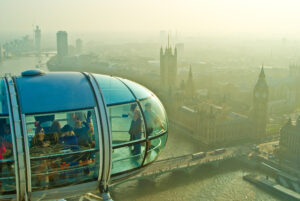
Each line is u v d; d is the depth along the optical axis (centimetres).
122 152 1850
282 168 12562
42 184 1684
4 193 1623
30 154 1622
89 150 1717
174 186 11156
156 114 2023
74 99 1716
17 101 1633
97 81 1844
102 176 1783
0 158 1573
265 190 10981
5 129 1580
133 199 10181
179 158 13275
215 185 11319
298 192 10756
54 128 1661
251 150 14650
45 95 1683
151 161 2038
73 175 1730
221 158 13362
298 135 12769
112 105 1791
